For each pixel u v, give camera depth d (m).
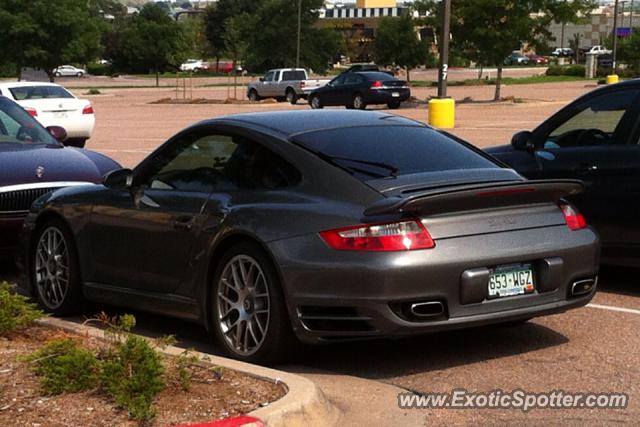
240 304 6.90
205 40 119.12
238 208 6.94
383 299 6.23
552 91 55.09
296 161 6.97
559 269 6.79
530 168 9.72
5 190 9.80
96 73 114.25
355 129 7.39
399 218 6.36
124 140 27.61
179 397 5.75
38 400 5.70
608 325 7.97
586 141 9.52
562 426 5.73
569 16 44.41
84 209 8.18
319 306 6.42
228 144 7.44
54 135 11.82
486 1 43.53
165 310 7.59
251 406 5.62
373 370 6.88
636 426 5.71
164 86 77.81
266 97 52.75
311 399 5.71
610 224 9.21
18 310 7.28
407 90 42.91
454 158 7.27
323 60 82.44
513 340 7.56
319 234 6.45
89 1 61.03
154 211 7.58
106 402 5.65
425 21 46.41
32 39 57.47
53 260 8.51
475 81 68.56
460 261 6.37
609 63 85.44
